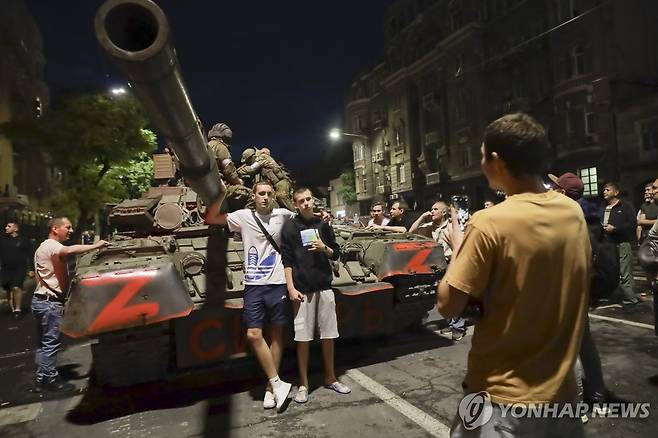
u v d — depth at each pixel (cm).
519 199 176
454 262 178
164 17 231
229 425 380
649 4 2050
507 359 172
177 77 261
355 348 575
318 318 439
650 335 571
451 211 223
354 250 551
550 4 2255
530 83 2416
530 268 168
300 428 369
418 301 555
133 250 443
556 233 170
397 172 3681
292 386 462
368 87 4109
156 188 608
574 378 178
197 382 480
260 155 630
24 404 452
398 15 3528
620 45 1995
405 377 470
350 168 4497
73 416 416
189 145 344
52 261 486
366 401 415
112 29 238
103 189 2141
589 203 382
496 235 169
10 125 1969
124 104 2028
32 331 836
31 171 2905
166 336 421
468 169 2847
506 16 2541
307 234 419
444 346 571
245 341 466
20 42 2802
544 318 169
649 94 1845
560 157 2203
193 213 582
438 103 3100
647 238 411
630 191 1916
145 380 437
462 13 2792
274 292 420
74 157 1998
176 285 391
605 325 625
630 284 736
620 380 433
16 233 999
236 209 579
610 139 1972
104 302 370
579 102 2120
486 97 2695
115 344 406
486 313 178
